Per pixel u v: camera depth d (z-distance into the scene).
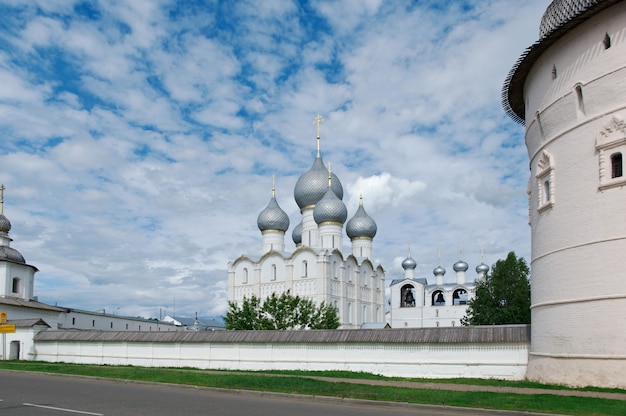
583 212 24.61
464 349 29.86
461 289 98.88
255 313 46.75
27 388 23.02
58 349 42.91
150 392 22.20
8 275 56.94
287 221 87.31
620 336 22.67
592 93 24.61
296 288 77.06
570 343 24.47
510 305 53.88
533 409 17.38
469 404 18.52
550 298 25.97
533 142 29.02
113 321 77.56
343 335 33.31
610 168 23.88
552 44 26.84
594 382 23.19
